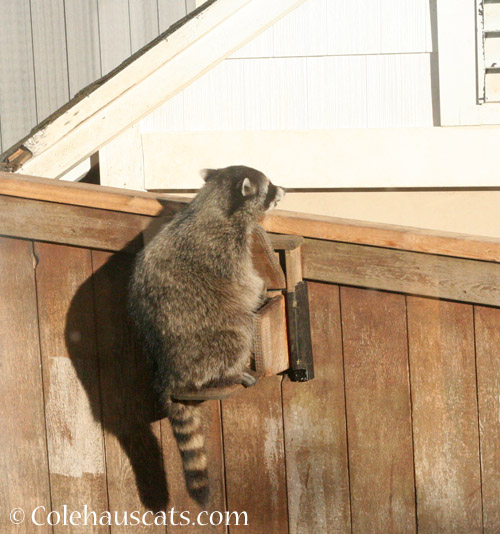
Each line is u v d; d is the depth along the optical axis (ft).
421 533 16.38
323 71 26.18
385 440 16.40
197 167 26.86
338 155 26.25
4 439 17.94
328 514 16.85
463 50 25.14
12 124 32.55
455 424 16.02
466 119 25.45
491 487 15.96
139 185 27.07
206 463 16.96
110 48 32.45
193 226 16.94
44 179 17.54
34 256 17.52
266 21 25.80
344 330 16.42
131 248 17.02
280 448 16.93
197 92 26.71
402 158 25.96
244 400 16.99
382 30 25.68
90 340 17.46
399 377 16.21
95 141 26.81
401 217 26.27
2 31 32.04
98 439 17.65
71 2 32.04
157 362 16.70
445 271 15.70
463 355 15.84
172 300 16.46
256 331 16.03
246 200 16.85
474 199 25.88
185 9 32.58
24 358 17.75
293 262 16.37
